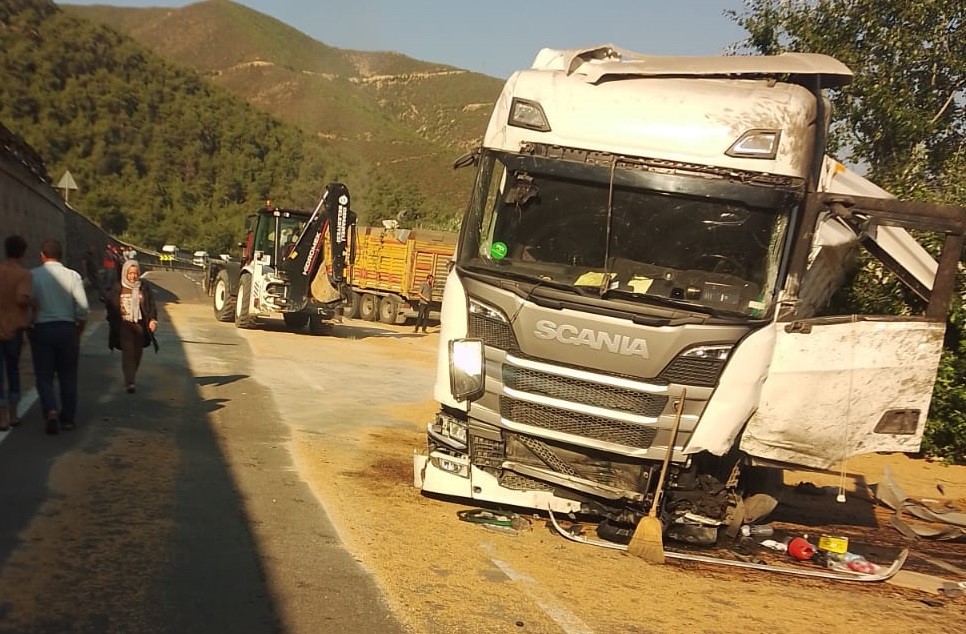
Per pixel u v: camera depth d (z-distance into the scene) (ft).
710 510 21.01
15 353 26.21
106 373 39.58
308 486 23.59
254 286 67.00
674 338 19.15
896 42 45.21
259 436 29.66
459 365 20.62
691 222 20.33
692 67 21.24
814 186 21.13
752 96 20.43
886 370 20.52
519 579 17.61
